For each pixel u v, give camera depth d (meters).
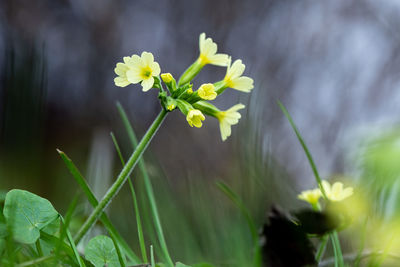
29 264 0.69
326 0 3.97
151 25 3.94
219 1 4.03
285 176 0.92
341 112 3.61
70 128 3.27
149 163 0.90
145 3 3.94
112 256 0.72
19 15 3.29
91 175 1.04
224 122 0.78
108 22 3.75
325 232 0.75
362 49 3.80
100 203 0.73
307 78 3.82
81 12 3.67
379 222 0.75
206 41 0.79
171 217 0.88
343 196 0.75
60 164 1.76
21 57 0.96
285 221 0.75
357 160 0.75
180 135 3.00
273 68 3.86
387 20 3.79
